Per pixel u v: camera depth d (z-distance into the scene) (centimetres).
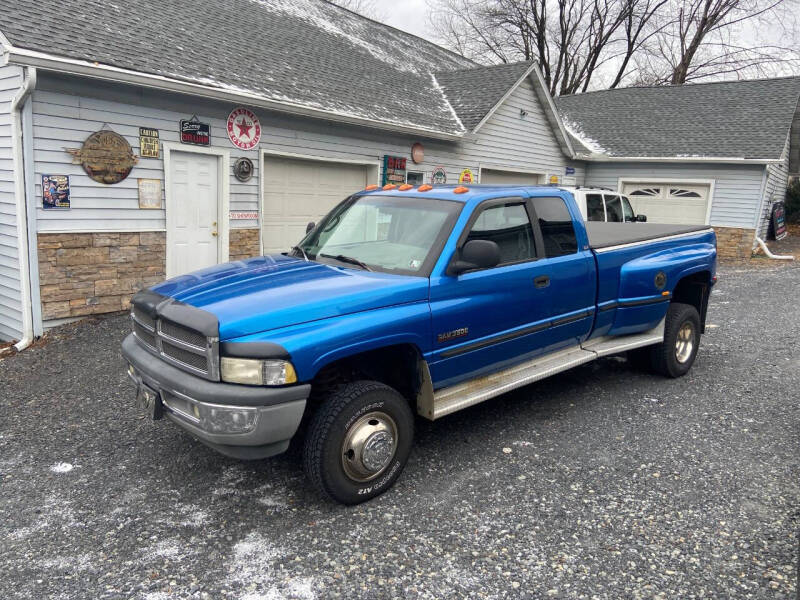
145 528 324
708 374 604
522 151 1552
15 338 744
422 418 484
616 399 529
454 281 387
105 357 626
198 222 891
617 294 521
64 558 297
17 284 720
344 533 321
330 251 440
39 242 703
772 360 653
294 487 371
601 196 1111
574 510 346
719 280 1230
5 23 666
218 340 308
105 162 754
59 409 491
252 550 305
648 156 1692
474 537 318
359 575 286
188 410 328
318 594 273
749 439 446
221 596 271
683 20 3209
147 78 743
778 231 2086
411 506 349
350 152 1104
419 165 1256
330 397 339
